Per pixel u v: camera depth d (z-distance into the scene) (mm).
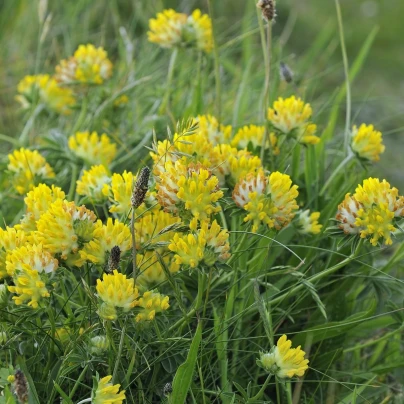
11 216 1388
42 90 1444
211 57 1546
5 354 1215
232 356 1275
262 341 1283
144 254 1213
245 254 1282
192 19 1399
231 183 1245
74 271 1276
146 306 1176
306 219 1291
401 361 1308
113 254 1165
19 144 1445
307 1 3156
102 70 1413
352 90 2576
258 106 1529
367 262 1321
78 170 1395
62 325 1212
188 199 1186
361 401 1300
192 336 1234
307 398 1290
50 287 1174
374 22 3180
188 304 1287
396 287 1307
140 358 1220
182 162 1217
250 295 1276
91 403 1169
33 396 1168
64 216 1184
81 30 1875
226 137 1315
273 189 1207
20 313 1194
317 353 1291
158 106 1496
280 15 2793
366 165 1333
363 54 1513
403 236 1304
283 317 1273
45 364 1233
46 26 1501
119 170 1423
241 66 1670
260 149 1326
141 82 1474
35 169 1311
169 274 1199
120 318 1177
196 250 1175
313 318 1317
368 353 1361
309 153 1366
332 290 1329
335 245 1322
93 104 1479
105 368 1224
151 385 1228
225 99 1550
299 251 1326
